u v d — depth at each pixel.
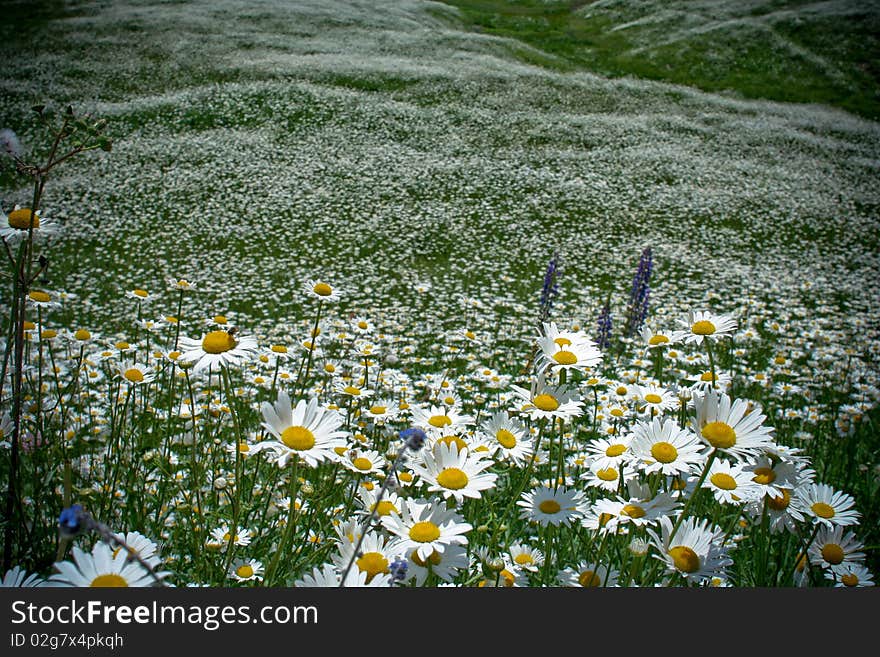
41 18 43.81
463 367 8.11
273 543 2.87
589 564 2.38
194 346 2.43
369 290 12.95
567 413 2.57
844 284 15.01
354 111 28.77
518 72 38.50
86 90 30.98
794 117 36.03
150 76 33.44
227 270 14.35
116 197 19.48
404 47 42.19
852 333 10.20
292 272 14.34
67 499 1.96
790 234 19.78
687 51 48.38
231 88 30.47
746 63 46.81
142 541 1.78
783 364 7.60
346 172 22.27
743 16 55.03
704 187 23.66
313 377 6.34
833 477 4.68
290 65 35.06
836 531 2.63
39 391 2.90
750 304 12.42
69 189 19.92
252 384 6.18
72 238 16.23
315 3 51.56
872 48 47.88
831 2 56.22
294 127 26.66
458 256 16.25
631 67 46.47
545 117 31.09
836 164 28.33
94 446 3.88
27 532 2.48
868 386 7.10
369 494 2.37
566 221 19.55
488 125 29.08
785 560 2.95
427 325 10.02
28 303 3.40
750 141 30.61
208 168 22.09
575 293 13.62
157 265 14.67
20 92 30.00
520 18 59.62
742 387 6.99
